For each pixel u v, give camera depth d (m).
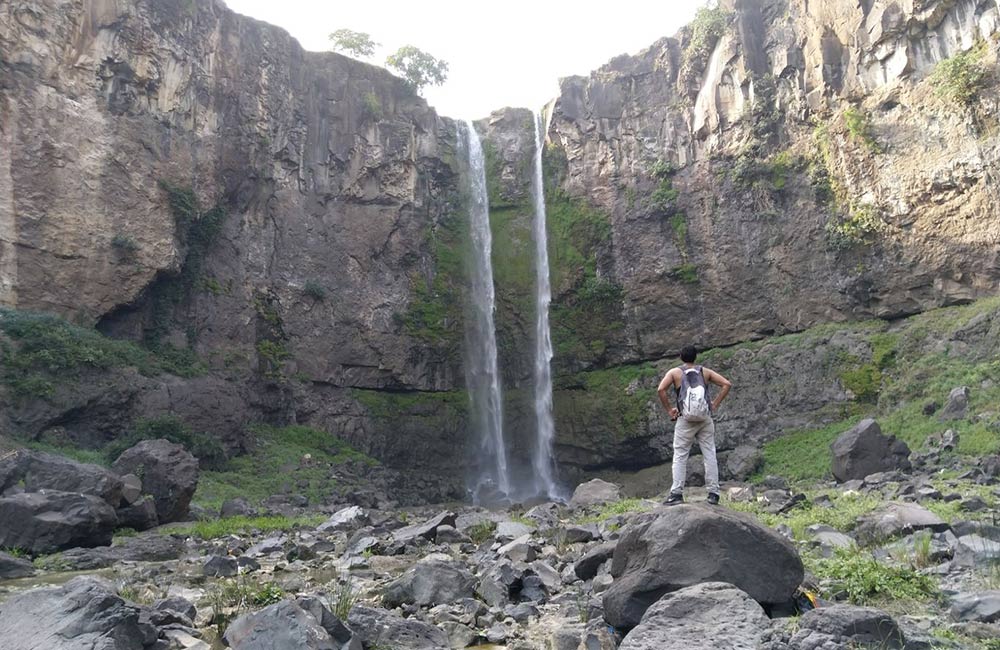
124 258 26.38
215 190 30.11
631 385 34.31
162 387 25.78
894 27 29.44
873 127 30.17
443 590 8.09
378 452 33.56
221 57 31.03
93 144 25.91
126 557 12.56
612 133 37.94
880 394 27.62
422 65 41.34
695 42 35.69
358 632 6.34
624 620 6.06
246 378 30.05
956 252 28.02
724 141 34.34
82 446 22.67
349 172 35.91
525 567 9.27
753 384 31.17
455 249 38.66
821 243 31.41
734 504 15.55
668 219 35.47
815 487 20.83
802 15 32.81
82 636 5.35
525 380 37.50
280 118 33.56
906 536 9.33
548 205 39.28
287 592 8.90
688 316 34.41
